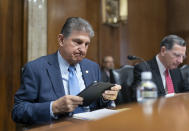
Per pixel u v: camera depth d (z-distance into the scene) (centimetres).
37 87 148
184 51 232
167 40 233
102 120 26
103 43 467
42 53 315
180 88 255
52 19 359
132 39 550
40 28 316
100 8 462
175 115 28
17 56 303
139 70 225
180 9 691
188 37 675
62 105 117
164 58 234
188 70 288
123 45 520
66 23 155
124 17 475
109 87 143
